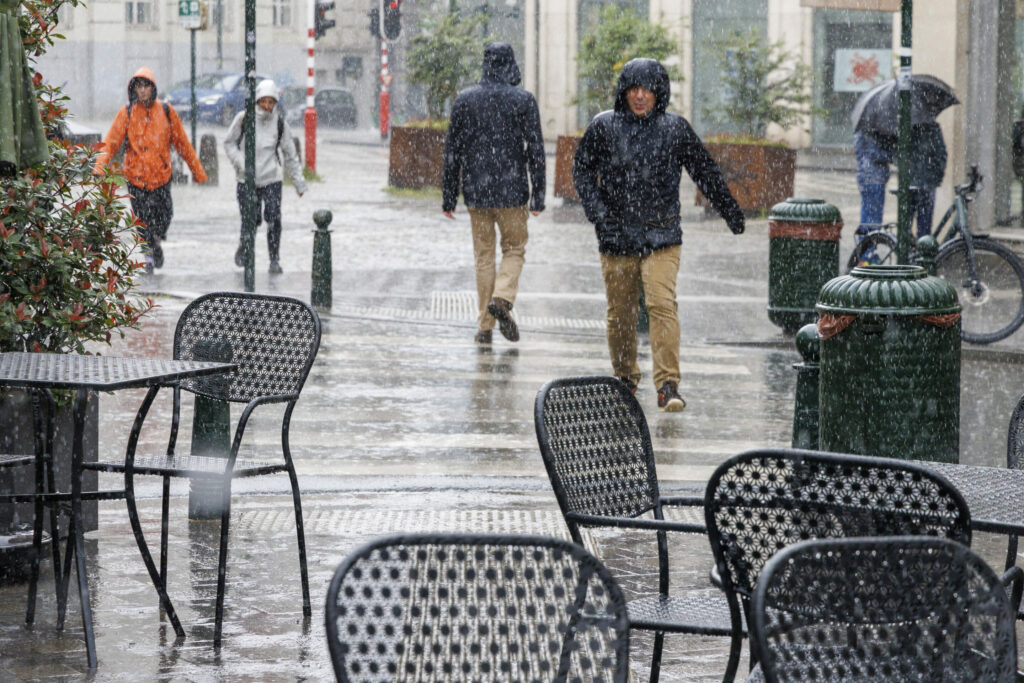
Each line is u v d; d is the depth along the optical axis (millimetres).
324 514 14609
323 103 109625
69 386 9523
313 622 11242
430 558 6145
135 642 10672
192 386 12102
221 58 111438
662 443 18344
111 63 114625
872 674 5930
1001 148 38750
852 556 5867
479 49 61250
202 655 10406
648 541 13609
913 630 5941
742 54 56375
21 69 11852
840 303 14211
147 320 26875
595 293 32500
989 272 29500
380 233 43688
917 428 14148
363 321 28094
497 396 21266
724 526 7266
